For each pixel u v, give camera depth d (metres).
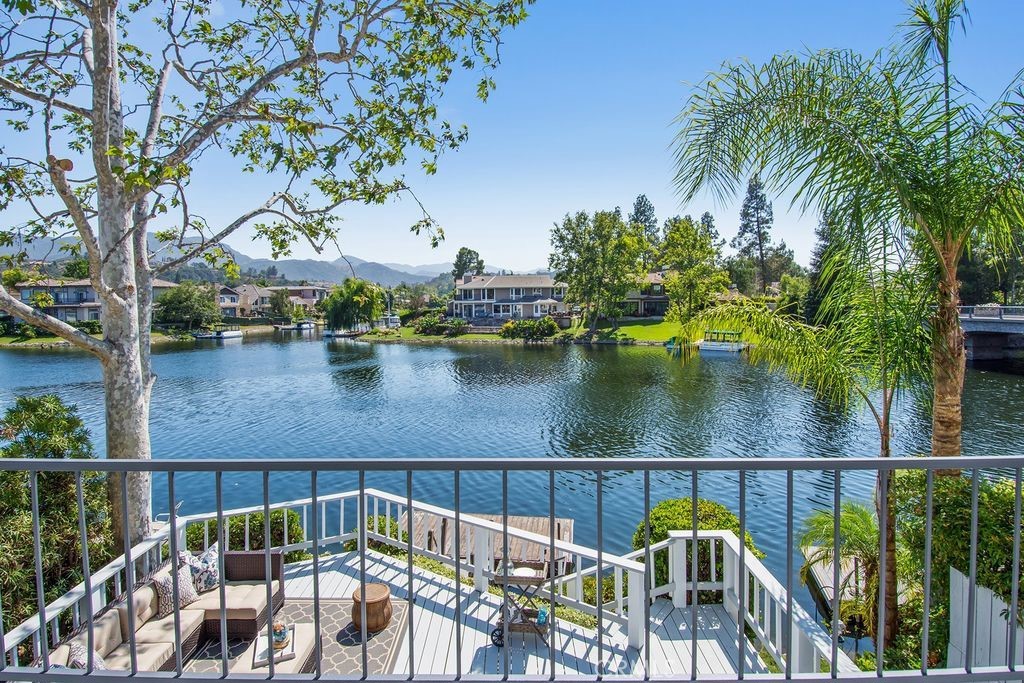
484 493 16.94
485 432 23.42
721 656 4.93
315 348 60.00
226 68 7.20
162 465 2.13
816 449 19.30
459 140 7.32
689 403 27.36
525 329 61.38
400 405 29.05
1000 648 3.80
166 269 6.73
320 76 6.79
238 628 4.57
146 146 6.44
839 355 5.70
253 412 27.72
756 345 6.11
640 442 21.20
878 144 4.62
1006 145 4.30
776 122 4.82
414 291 124.12
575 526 14.56
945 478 4.42
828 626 7.89
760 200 60.06
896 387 5.50
